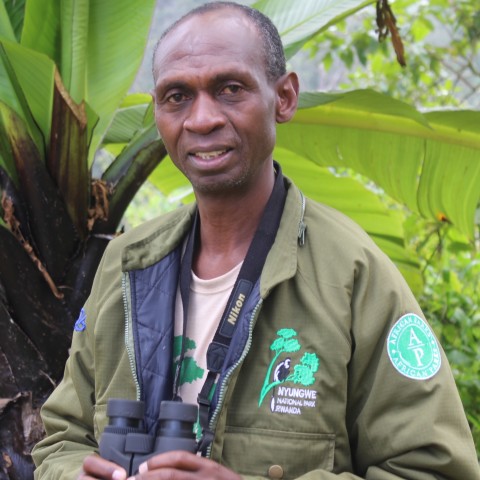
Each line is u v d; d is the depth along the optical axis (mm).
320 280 2039
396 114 3725
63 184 3070
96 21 3227
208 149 2047
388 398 1967
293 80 2232
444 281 4645
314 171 4332
